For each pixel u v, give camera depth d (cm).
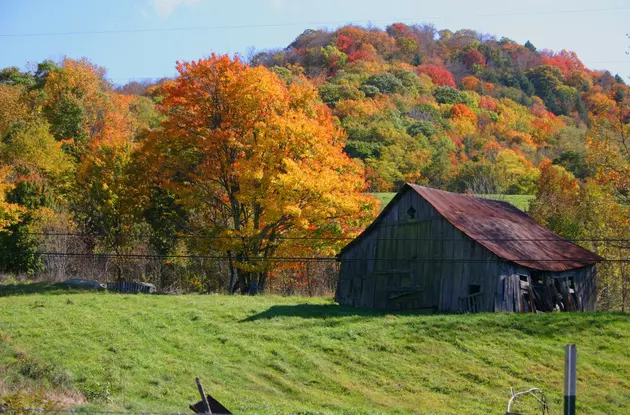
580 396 2786
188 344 3409
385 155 9762
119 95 10756
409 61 17988
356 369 3119
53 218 5716
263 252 5012
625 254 5284
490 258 3862
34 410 1989
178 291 5397
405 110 13000
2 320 3684
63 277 5416
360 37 18300
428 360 3189
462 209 4294
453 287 3969
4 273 5491
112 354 3216
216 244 4944
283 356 3262
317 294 5466
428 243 4128
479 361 3144
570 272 4309
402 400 2794
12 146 6662
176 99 5016
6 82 10088
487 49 18875
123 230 6056
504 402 2738
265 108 4903
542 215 6225
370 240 4400
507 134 12506
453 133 12125
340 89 13200
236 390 2883
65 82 8956
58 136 8269
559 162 9706
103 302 4175
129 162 5825
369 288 4331
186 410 2520
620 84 17038
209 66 4928
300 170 4503
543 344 3294
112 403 2550
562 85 16750
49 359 3086
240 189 4753
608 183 5147
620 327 3447
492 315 3675
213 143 4812
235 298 4509
